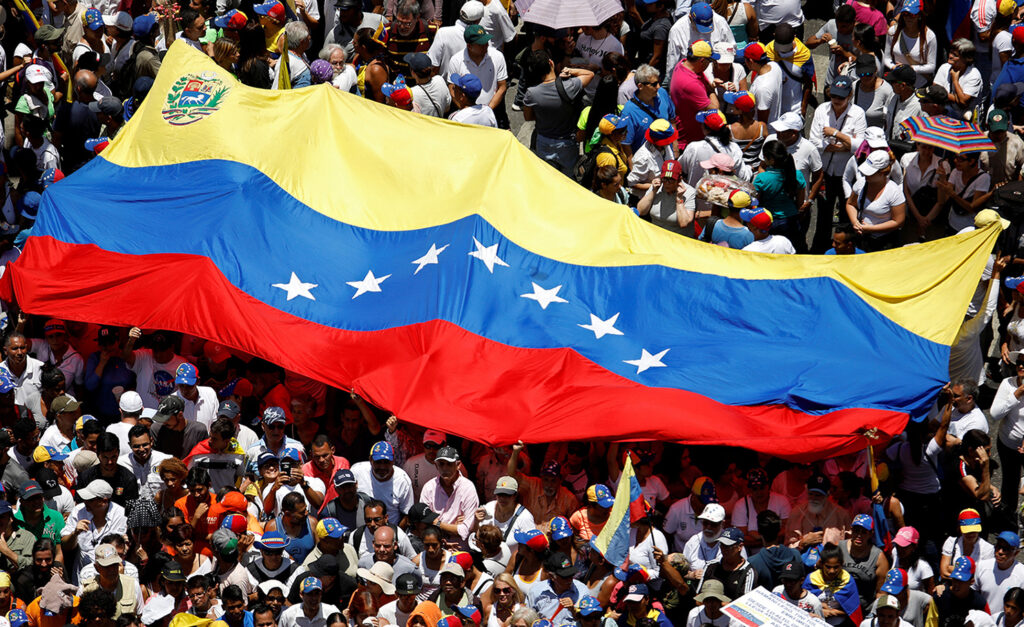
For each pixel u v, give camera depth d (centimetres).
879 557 5284
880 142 6381
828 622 5138
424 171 6247
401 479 5503
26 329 6197
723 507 5444
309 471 5588
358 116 6391
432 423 5391
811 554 5312
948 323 5741
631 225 6122
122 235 6066
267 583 5066
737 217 6209
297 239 6078
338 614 4906
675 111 6775
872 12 7350
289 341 5700
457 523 5462
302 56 7062
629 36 7694
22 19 7462
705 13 6944
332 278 5956
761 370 5591
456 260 5925
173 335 5994
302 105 6412
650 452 5603
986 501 5862
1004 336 6506
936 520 5828
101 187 6322
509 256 6006
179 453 5653
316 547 5234
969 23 7412
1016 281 6153
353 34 7375
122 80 7244
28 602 5162
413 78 7175
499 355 5647
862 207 6506
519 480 5547
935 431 5803
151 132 6475
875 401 5419
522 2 7050
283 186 6244
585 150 6875
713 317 5856
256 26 6844
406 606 5016
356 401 5691
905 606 5266
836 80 6575
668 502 5694
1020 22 7488
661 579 5350
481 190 6159
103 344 5912
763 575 5122
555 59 7100
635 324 5834
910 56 7294
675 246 6088
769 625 4412
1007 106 6875
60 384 5766
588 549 5344
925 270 5891
